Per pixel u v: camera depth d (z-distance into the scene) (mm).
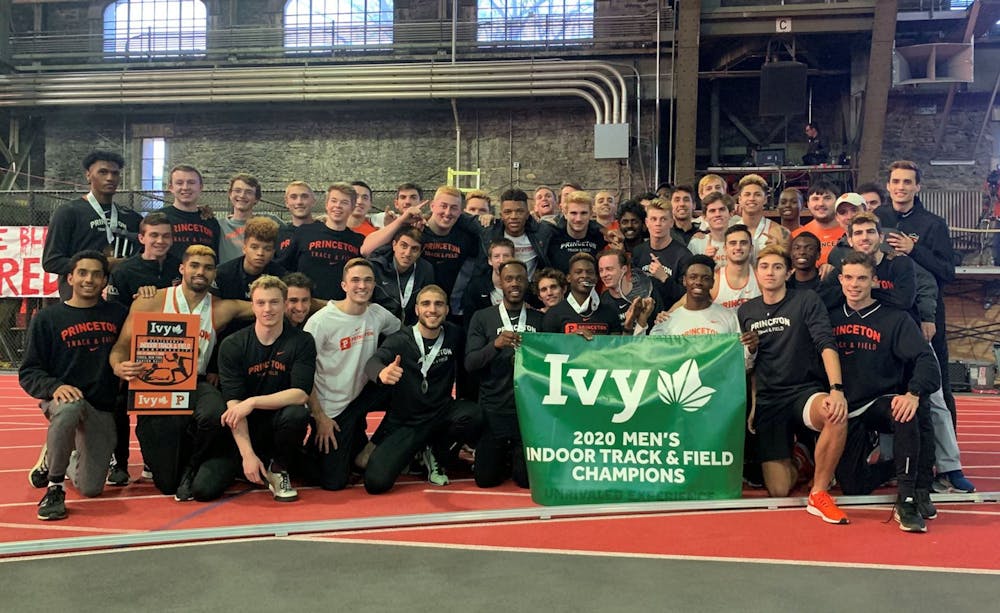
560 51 18406
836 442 4578
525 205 6309
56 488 4527
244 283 5629
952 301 16344
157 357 4941
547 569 3482
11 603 3031
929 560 3666
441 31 18922
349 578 3344
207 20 19891
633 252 6363
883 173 18203
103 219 5852
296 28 19516
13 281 14453
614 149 17453
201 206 6273
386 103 18703
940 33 16797
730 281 5633
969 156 17906
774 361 5086
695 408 4895
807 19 16188
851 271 4805
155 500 4965
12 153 19875
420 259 6094
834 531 4199
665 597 3111
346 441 5395
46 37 20250
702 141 18453
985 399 12758
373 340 5520
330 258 6102
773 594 3154
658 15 17594
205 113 19625
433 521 4344
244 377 5047
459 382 5973
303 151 19578
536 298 6090
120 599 3078
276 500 4957
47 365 4910
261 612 2936
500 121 19000
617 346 5039
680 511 4648
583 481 4867
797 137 18250
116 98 18812
